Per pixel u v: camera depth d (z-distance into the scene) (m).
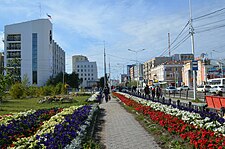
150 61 130.75
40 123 11.62
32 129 10.24
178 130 10.05
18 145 6.82
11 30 103.56
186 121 10.73
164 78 104.38
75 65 145.50
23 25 103.69
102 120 17.25
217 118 10.20
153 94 33.56
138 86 88.19
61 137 7.28
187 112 11.95
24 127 10.32
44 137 7.09
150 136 11.63
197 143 7.49
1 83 18.33
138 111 19.52
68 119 10.80
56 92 58.69
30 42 103.56
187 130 9.70
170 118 11.82
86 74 142.75
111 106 29.14
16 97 43.41
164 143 9.88
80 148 8.09
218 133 8.14
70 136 7.93
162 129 12.08
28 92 49.69
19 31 103.50
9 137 8.22
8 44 103.38
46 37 105.00
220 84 62.50
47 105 29.61
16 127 9.70
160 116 13.11
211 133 8.07
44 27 104.56
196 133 8.55
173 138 10.02
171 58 123.94
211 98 15.96
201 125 9.50
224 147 6.73
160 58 125.31
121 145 10.11
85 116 13.42
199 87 64.06
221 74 80.88
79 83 121.25
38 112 15.36
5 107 26.84
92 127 13.09
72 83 110.25
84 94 57.31
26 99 43.16
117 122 16.31
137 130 13.36
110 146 9.98
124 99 32.31
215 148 6.94
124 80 141.12
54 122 10.16
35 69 103.88
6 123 10.85
